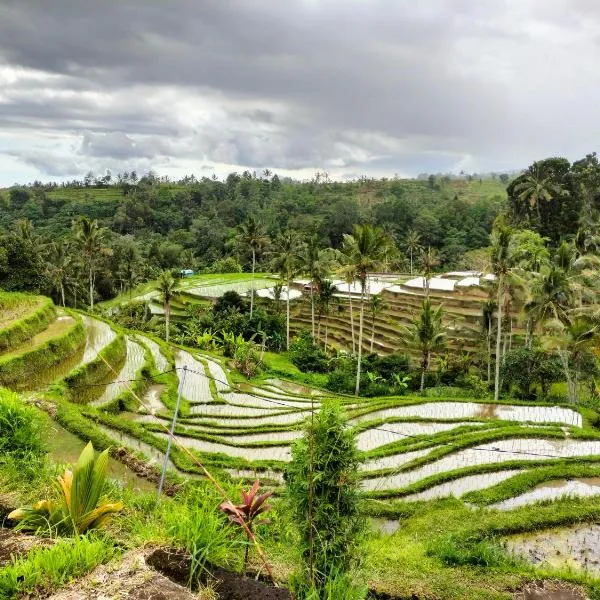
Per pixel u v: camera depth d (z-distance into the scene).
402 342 49.56
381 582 9.94
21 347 28.81
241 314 58.06
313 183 164.12
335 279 73.12
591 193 68.44
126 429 21.84
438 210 110.62
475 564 11.34
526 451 22.98
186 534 6.77
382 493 18.72
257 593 6.21
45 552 5.89
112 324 41.41
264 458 21.83
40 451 11.39
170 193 143.50
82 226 57.75
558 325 34.12
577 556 14.14
